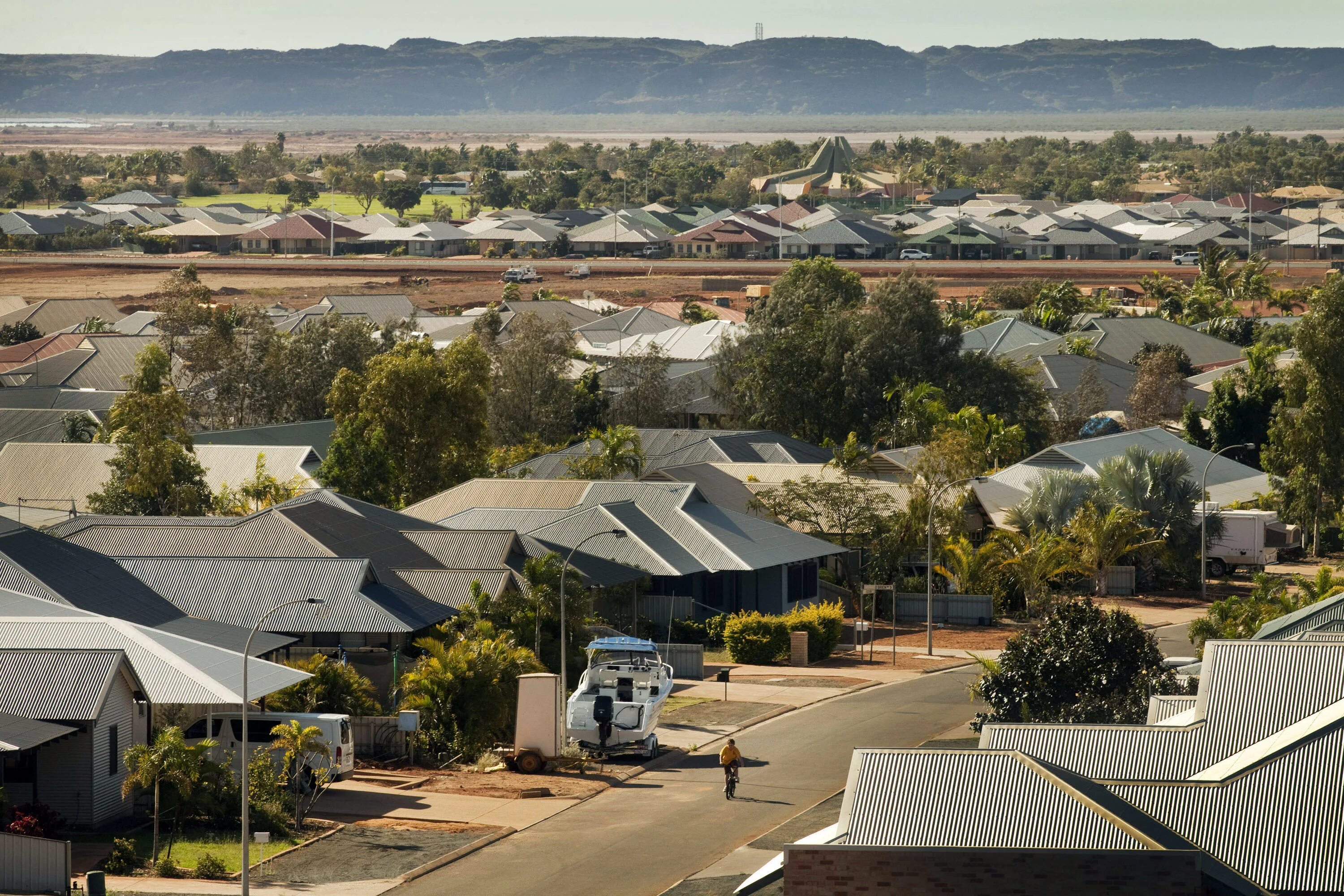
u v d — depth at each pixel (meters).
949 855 64.06
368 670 158.38
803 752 142.75
